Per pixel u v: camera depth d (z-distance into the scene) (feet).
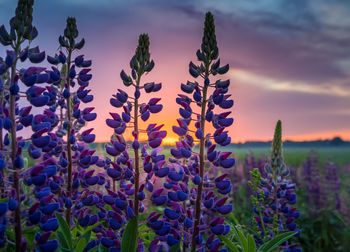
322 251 25.43
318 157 37.29
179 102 10.23
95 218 10.28
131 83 10.03
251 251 9.57
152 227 9.29
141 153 10.51
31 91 7.95
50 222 7.88
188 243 9.74
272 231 13.00
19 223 7.53
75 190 10.72
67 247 9.11
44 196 8.11
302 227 25.16
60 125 11.48
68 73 10.68
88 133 11.18
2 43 7.66
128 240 8.09
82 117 11.25
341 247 25.82
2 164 7.16
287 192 14.30
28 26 7.79
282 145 14.97
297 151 57.31
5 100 8.07
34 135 8.01
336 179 33.17
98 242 9.91
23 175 7.84
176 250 8.93
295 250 12.74
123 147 9.81
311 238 25.82
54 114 10.52
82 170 11.13
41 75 8.33
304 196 33.68
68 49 10.76
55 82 10.66
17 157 7.46
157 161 9.98
